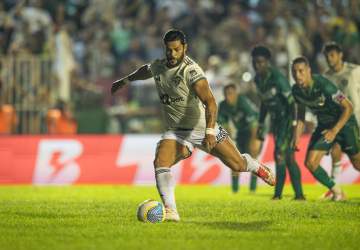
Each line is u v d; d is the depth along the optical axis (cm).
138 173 4412
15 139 4456
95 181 4425
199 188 4097
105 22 6312
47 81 5056
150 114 5425
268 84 3406
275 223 2272
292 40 5047
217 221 2320
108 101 5600
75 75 5491
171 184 2288
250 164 2341
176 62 2211
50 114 4928
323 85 3180
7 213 2573
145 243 1858
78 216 2470
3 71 5056
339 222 2309
